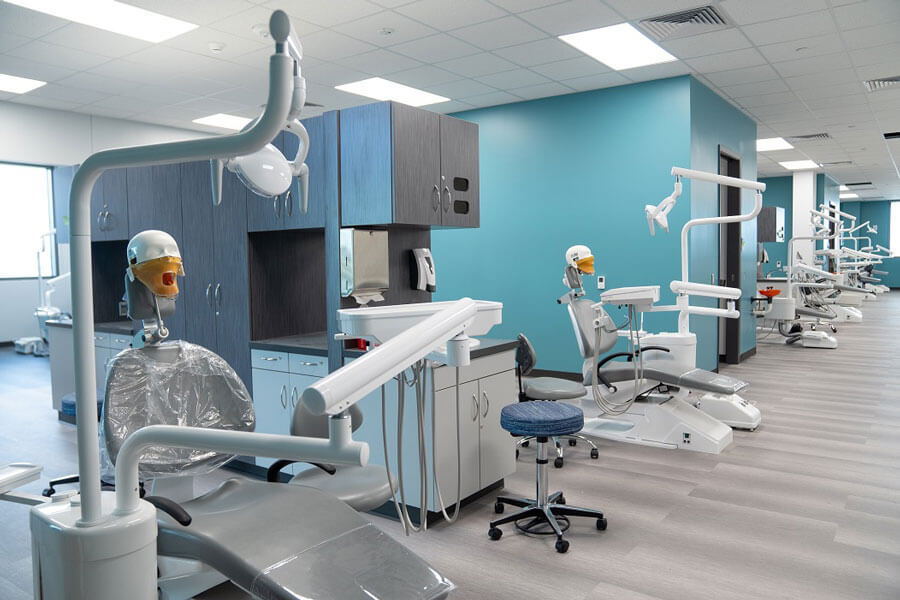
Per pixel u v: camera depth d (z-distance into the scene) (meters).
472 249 6.33
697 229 5.44
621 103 5.44
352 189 2.90
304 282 3.59
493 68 4.95
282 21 0.83
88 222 1.03
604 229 5.56
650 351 3.92
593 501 2.84
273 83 0.83
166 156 0.95
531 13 3.86
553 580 2.14
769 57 4.77
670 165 5.23
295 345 3.09
